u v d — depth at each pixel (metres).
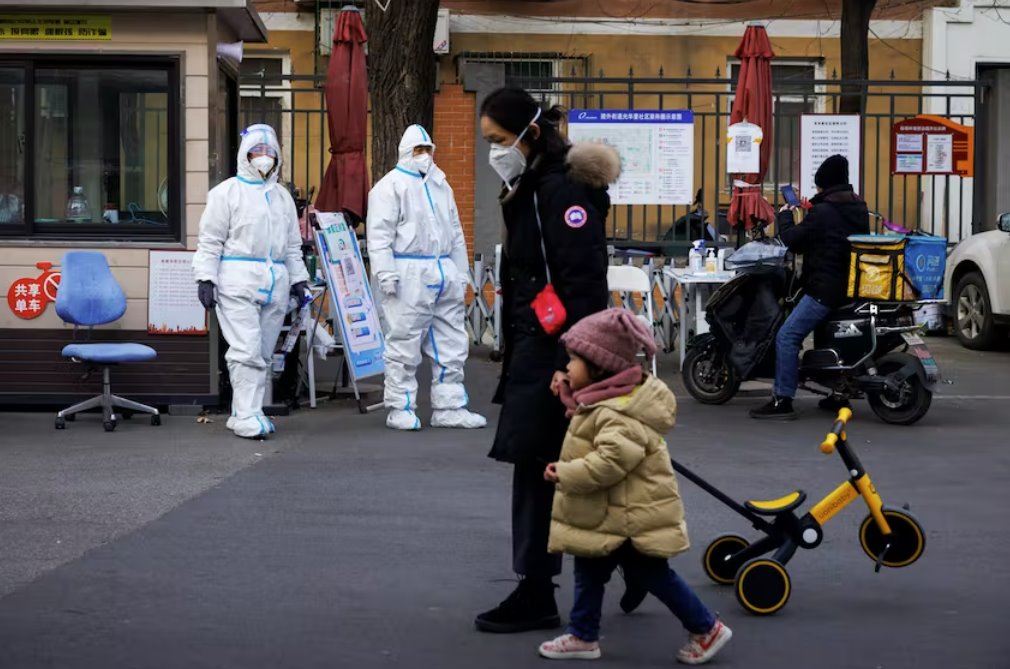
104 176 13.56
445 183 12.96
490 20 24.14
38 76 13.51
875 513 7.17
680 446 11.86
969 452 11.64
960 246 19.38
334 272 13.80
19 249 13.43
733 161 17.23
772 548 7.30
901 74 24.73
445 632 6.57
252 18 13.98
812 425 13.05
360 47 14.52
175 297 13.41
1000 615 6.93
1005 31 24.64
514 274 6.54
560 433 6.41
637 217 22.84
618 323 5.90
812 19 24.70
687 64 24.45
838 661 6.17
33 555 7.98
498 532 8.65
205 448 11.64
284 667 6.01
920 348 13.08
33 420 13.13
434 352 12.85
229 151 14.91
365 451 11.56
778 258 13.56
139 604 6.99
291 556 8.00
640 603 6.96
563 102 24.23
